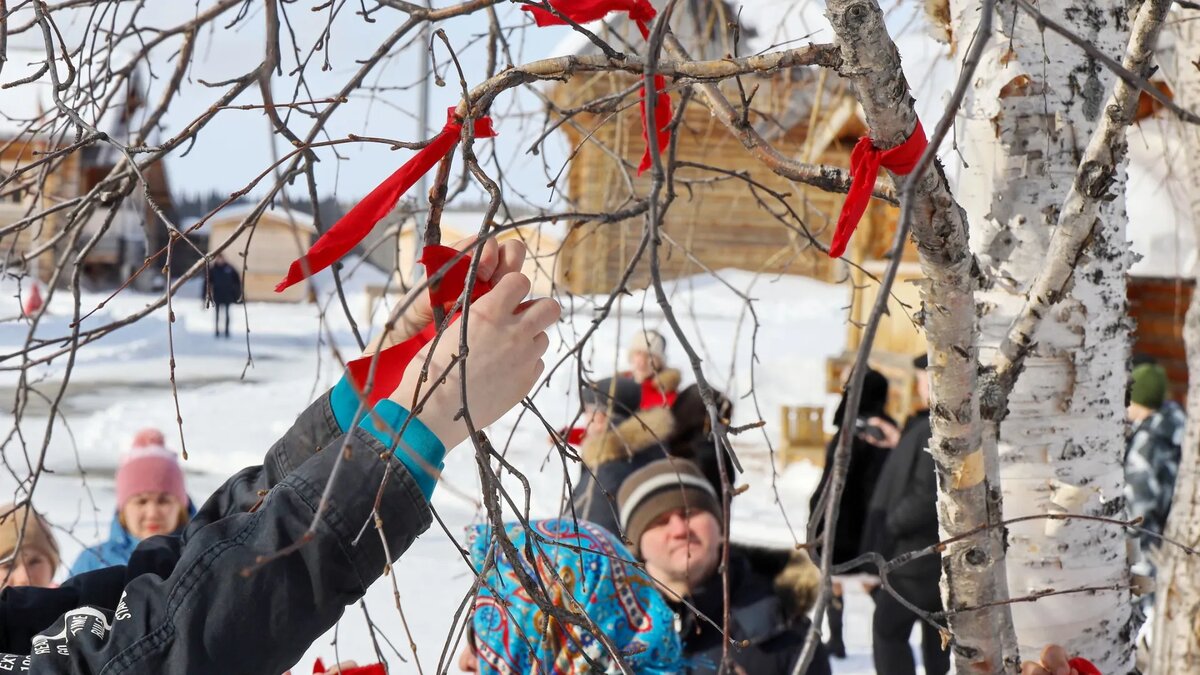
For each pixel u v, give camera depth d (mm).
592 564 2385
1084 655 2283
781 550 3086
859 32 1286
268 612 1121
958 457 1716
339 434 1573
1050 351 2227
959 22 2252
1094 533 2271
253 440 10312
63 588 1590
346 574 1142
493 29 2074
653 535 2902
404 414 1201
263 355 17234
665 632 2393
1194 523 2990
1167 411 5246
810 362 14141
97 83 1876
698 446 4145
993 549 1785
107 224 1751
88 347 16000
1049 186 2166
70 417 11227
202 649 1117
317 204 1381
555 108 2246
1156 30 1594
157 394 13219
